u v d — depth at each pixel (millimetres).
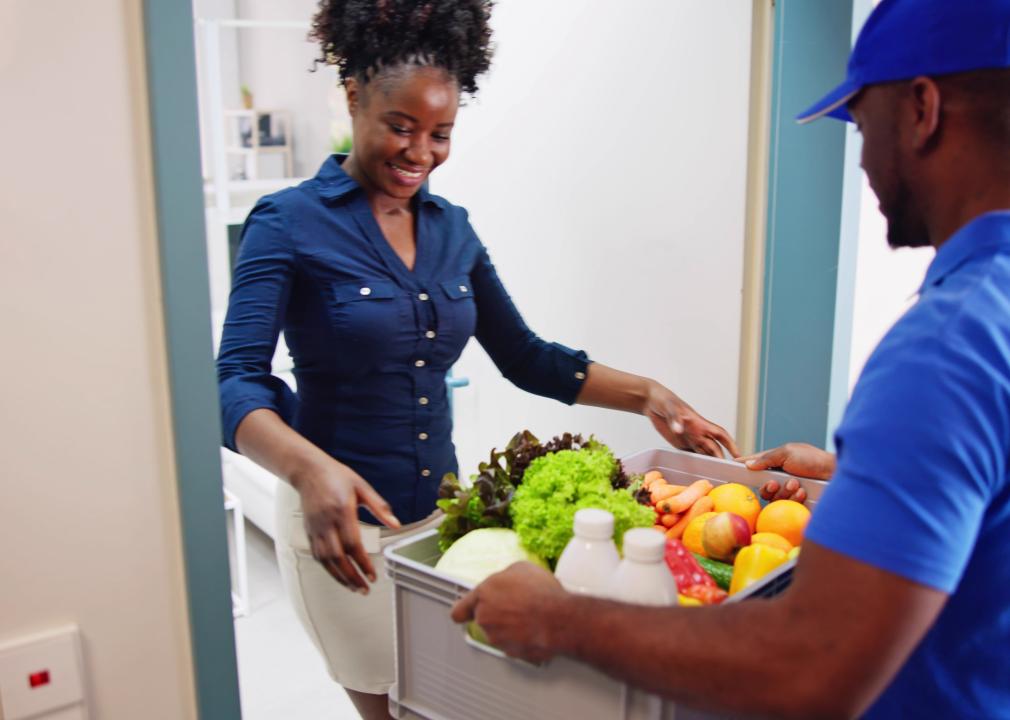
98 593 957
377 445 1525
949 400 679
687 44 2137
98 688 971
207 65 3098
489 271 1718
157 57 889
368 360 1483
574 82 2414
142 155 916
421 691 1060
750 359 2162
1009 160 763
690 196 2193
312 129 4574
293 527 1553
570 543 960
